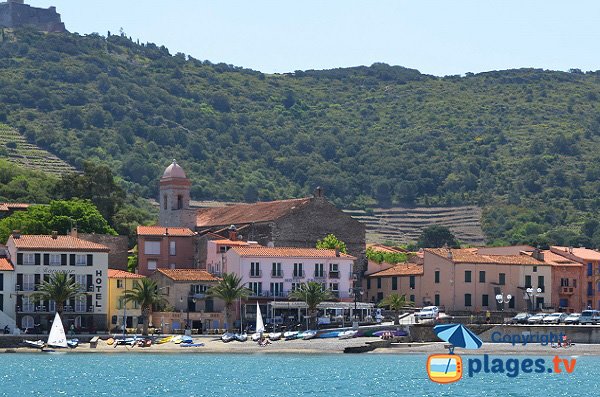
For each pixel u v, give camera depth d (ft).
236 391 540.93
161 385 562.66
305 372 618.44
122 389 548.31
